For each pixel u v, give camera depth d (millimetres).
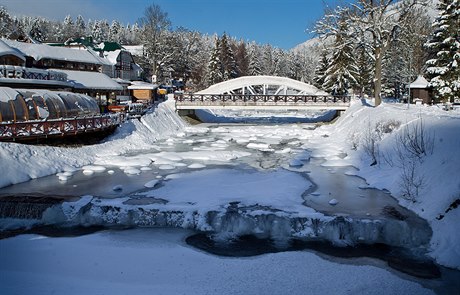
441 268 13414
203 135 45969
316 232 16172
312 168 27078
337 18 39594
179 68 101188
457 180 16609
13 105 26422
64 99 31422
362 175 24625
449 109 33875
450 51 43438
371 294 11930
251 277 12875
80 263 13734
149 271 13227
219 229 16797
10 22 104375
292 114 74375
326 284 12469
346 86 63375
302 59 142250
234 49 128625
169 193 20453
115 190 21016
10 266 13477
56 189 21016
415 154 21609
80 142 30547
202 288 12219
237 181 23203
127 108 46062
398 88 76125
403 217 16500
